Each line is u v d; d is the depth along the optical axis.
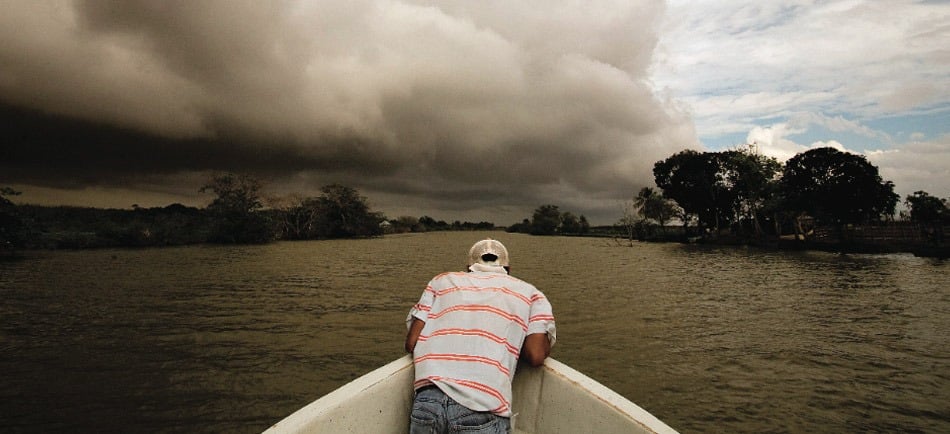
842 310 12.52
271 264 27.11
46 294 15.01
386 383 2.13
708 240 61.12
